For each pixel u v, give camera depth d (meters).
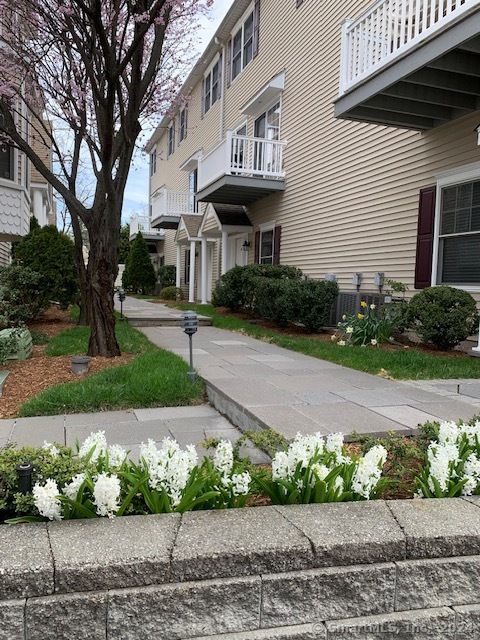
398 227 8.80
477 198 7.27
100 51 5.95
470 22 5.52
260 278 11.30
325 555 1.81
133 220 31.53
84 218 6.74
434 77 6.70
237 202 15.34
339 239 10.61
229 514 2.04
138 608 1.68
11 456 2.29
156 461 2.27
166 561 1.71
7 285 9.20
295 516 2.02
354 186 10.03
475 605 1.93
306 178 11.92
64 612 1.64
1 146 7.68
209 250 20.00
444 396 5.00
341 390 5.16
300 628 1.77
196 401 5.24
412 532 1.91
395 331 8.09
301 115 12.11
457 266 7.63
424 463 2.82
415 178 8.38
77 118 7.34
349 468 2.38
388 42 6.93
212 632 1.73
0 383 5.21
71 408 4.79
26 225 10.71
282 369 6.35
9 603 1.62
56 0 5.65
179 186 24.31
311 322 9.60
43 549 1.74
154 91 7.65
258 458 3.54
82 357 6.04
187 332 5.64
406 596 1.87
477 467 2.43
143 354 6.98
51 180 6.52
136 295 26.03
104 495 1.99
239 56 16.48
